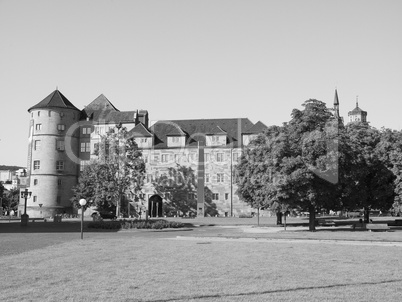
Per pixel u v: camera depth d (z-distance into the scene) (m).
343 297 15.45
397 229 52.72
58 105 107.56
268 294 15.88
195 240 36.75
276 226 61.50
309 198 49.22
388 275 19.38
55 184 105.75
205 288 16.80
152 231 51.31
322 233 44.28
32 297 15.41
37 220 85.62
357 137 64.44
